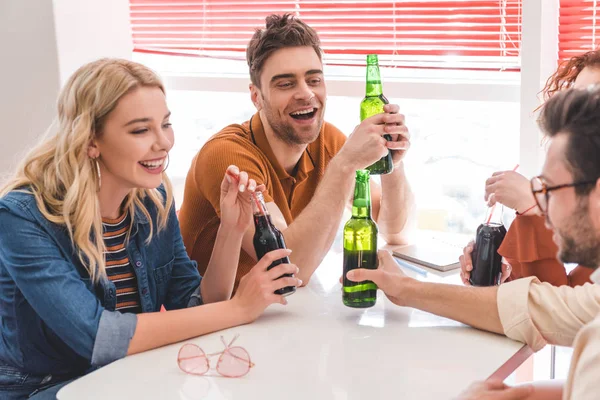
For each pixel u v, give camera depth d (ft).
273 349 4.23
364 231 4.74
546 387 3.83
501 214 5.31
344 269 4.83
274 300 4.62
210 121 9.29
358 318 4.70
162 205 5.26
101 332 4.22
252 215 5.11
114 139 4.55
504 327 4.29
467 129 7.99
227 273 5.16
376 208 6.75
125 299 5.03
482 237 5.01
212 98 9.20
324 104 6.15
